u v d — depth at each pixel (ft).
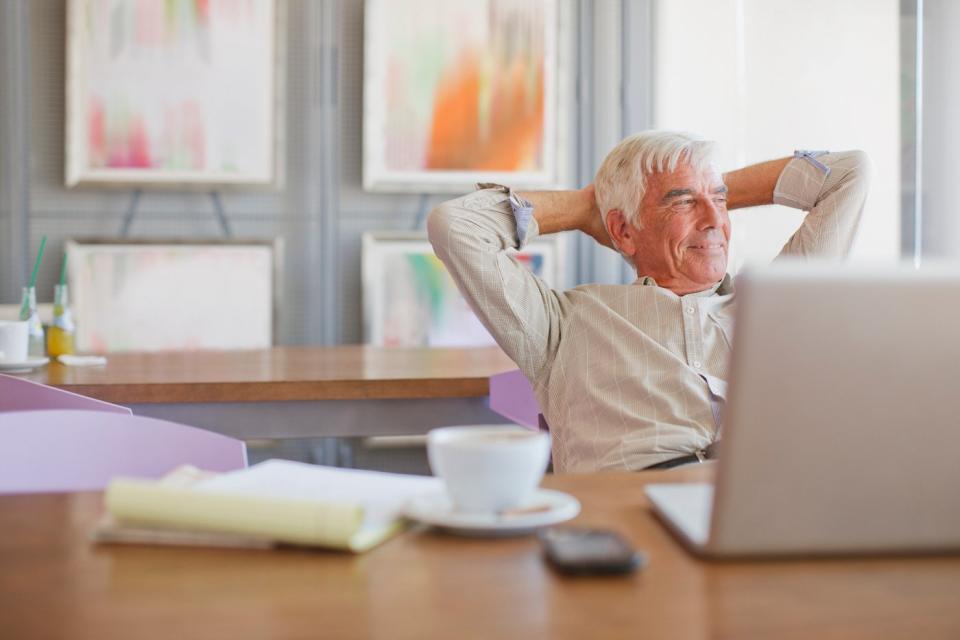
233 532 2.74
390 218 13.66
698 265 6.05
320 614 2.26
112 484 2.83
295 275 13.57
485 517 2.88
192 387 7.32
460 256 5.91
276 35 13.25
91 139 13.03
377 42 13.37
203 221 13.42
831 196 6.43
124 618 2.23
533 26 13.60
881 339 2.54
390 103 13.42
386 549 2.77
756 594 2.42
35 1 13.04
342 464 13.30
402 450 13.38
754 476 2.59
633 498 3.39
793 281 2.50
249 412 7.48
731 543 2.64
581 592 2.42
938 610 2.31
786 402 2.55
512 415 7.47
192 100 13.15
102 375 7.82
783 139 11.94
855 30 11.10
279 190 13.46
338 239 13.61
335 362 8.91
